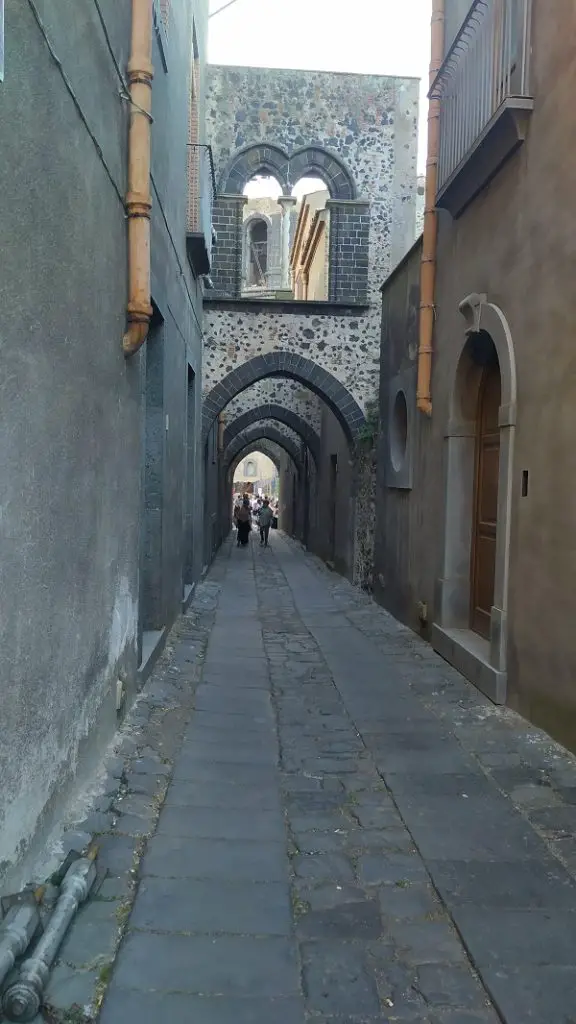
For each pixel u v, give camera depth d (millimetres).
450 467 7113
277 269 34719
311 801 3850
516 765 4336
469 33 6297
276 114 14422
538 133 4980
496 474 6566
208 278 13898
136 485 5125
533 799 3871
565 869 3186
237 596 11680
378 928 2744
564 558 4539
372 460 11680
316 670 6746
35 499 2740
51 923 2516
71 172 3158
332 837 3453
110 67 3930
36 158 2674
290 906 2869
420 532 8234
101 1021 2223
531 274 5090
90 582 3686
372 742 4758
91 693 3770
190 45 8953
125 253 4438
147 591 6945
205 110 14281
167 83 6512
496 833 3506
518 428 5270
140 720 4852
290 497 29672
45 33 2732
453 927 2762
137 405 5105
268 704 5625
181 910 2803
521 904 2906
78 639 3457
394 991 2410
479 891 2996
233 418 19906
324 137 14469
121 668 4660
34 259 2674
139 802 3676
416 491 8430
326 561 17109
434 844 3389
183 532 9039
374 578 10961
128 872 3043
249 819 3611
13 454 2492
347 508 14188
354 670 6742
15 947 2314
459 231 6781
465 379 6926
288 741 4770
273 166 14484
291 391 19750
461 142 6516
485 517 6824
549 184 4812
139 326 4504
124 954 2521
